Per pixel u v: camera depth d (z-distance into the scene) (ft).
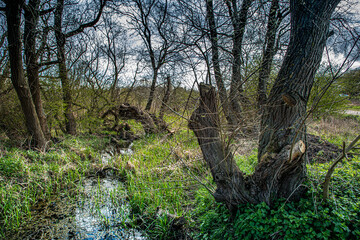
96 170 21.48
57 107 30.81
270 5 21.67
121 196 16.39
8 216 13.79
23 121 27.48
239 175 10.77
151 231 12.34
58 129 35.55
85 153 26.43
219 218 11.56
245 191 10.58
